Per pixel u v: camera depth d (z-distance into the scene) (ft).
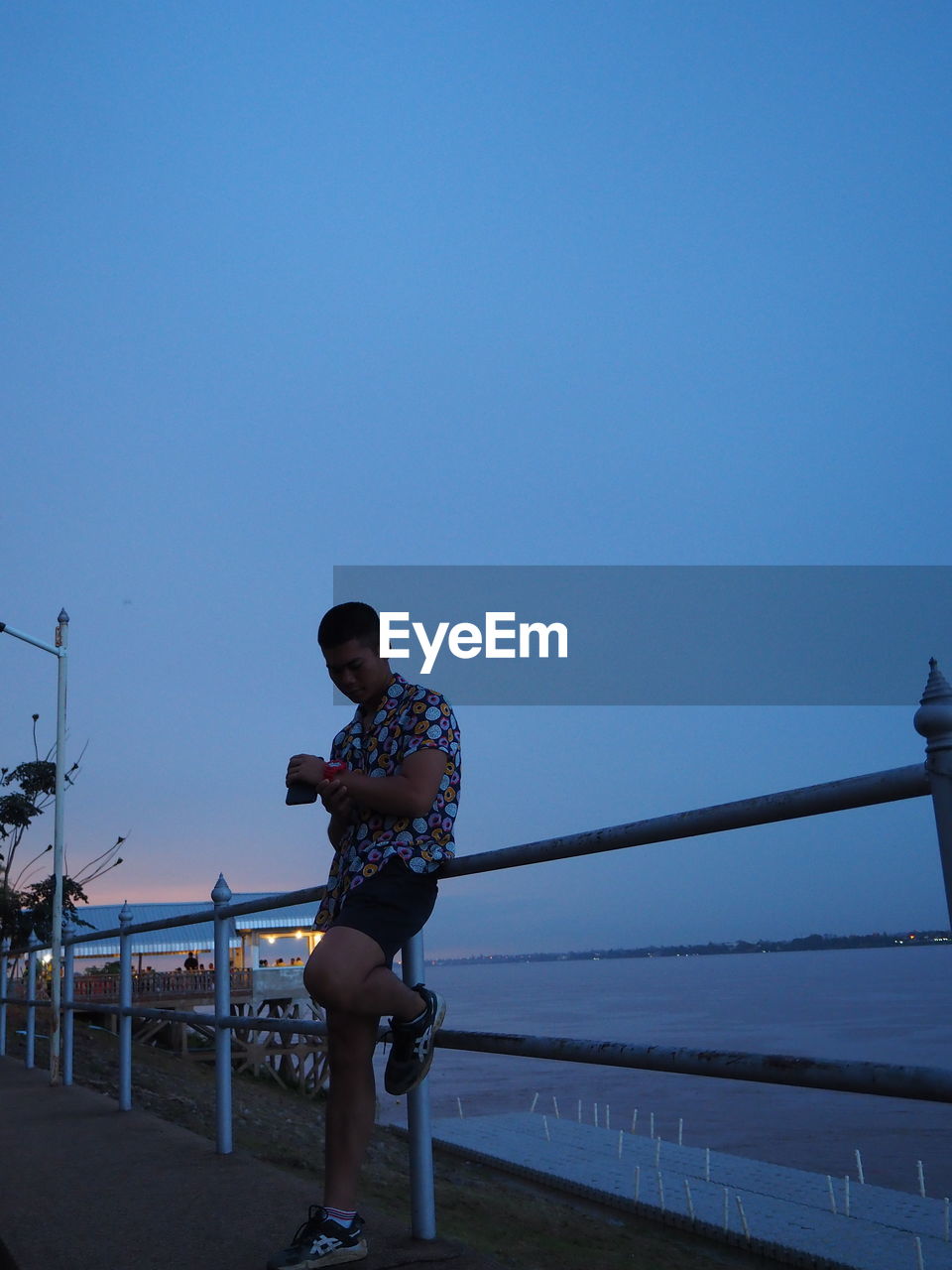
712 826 6.66
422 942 9.32
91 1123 17.81
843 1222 63.46
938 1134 125.49
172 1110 42.01
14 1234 10.35
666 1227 64.75
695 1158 86.58
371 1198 39.14
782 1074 5.95
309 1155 37.52
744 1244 59.47
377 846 8.48
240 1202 11.27
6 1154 15.06
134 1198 11.74
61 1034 26.04
